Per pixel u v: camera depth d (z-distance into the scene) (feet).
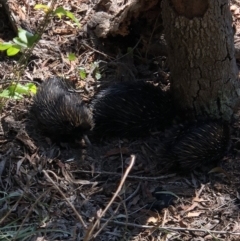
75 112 15.06
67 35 16.98
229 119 15.55
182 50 15.03
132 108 15.28
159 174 14.92
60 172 14.75
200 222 14.17
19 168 14.64
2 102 14.93
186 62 15.10
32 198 14.23
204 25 14.67
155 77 16.56
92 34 16.96
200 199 14.52
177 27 14.84
